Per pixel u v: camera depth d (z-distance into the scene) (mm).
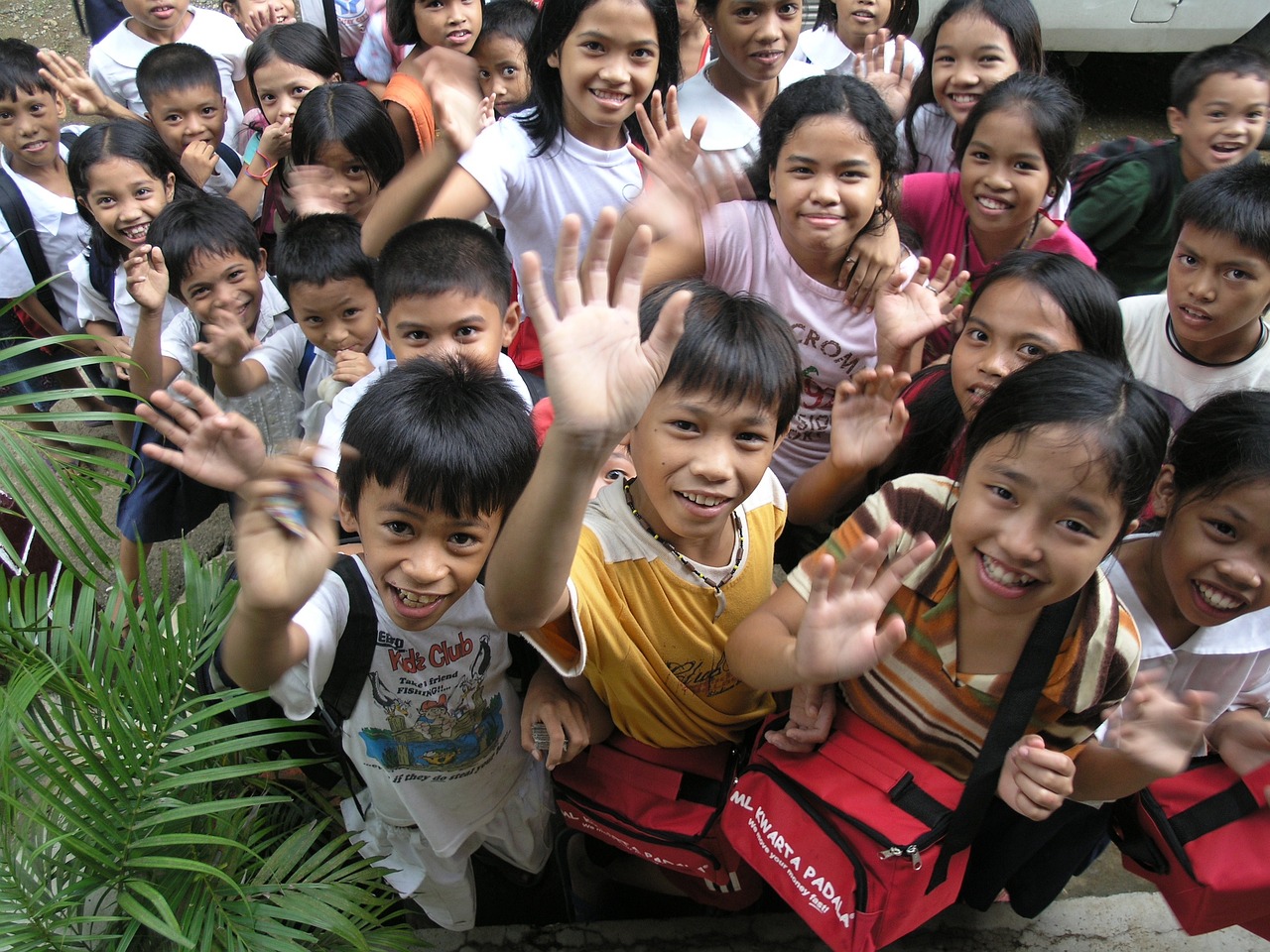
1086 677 1470
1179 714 1432
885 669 1571
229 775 1456
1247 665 1729
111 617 1763
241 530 1289
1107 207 3064
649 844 1698
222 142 3762
